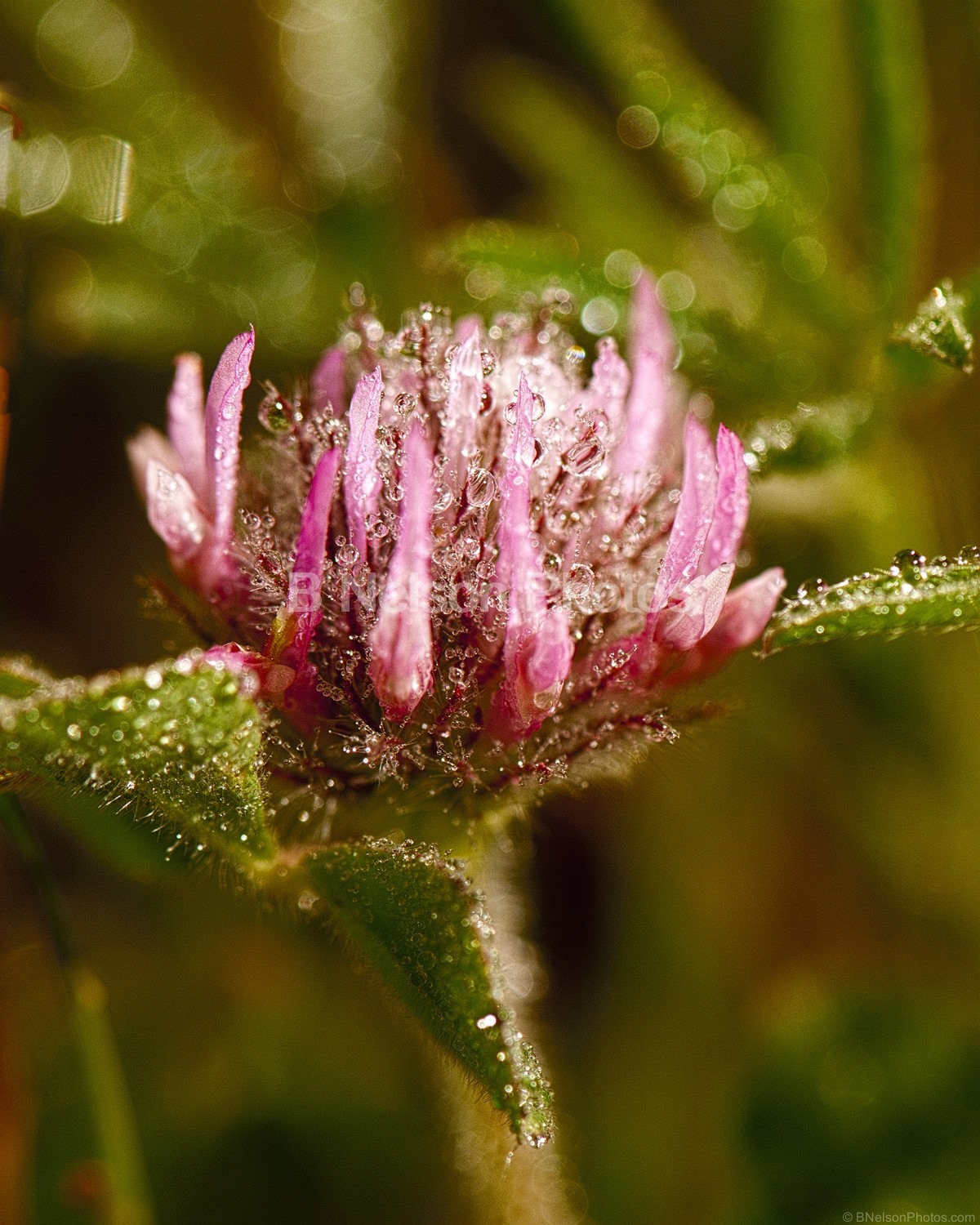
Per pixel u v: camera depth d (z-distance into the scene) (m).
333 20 0.27
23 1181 0.21
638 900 0.24
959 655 0.23
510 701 0.19
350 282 0.24
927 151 0.22
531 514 0.19
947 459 0.22
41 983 0.23
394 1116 0.23
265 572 0.19
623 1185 0.23
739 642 0.19
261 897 0.19
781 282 0.22
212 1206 0.22
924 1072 0.22
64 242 0.23
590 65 0.23
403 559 0.18
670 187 0.25
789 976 0.23
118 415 0.27
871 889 0.23
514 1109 0.18
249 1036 0.23
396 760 0.19
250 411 0.23
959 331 0.19
